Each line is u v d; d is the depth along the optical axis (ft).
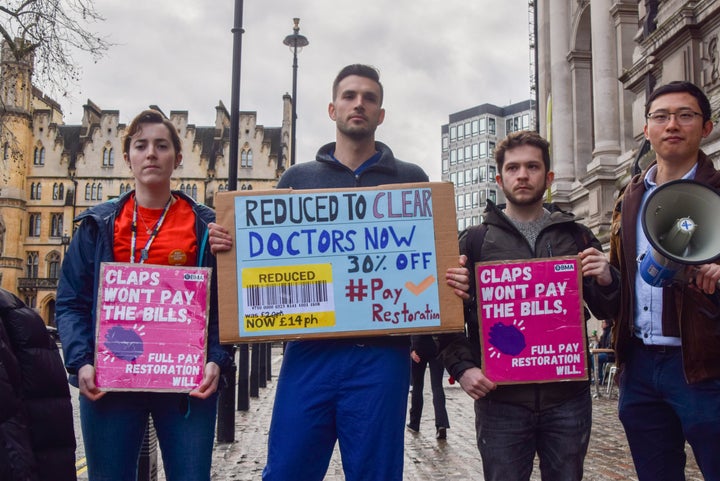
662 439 9.62
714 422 8.87
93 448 9.61
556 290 10.02
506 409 9.91
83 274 10.09
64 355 9.53
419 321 9.86
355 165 10.62
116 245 10.12
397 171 10.75
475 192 367.45
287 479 9.61
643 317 9.53
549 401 9.86
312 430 9.69
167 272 9.90
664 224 8.77
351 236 10.06
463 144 376.89
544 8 90.12
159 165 10.14
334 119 10.81
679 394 9.14
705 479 9.11
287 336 9.80
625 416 9.86
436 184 10.16
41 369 8.80
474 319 10.39
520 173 10.50
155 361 9.65
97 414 9.60
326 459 9.91
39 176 218.18
